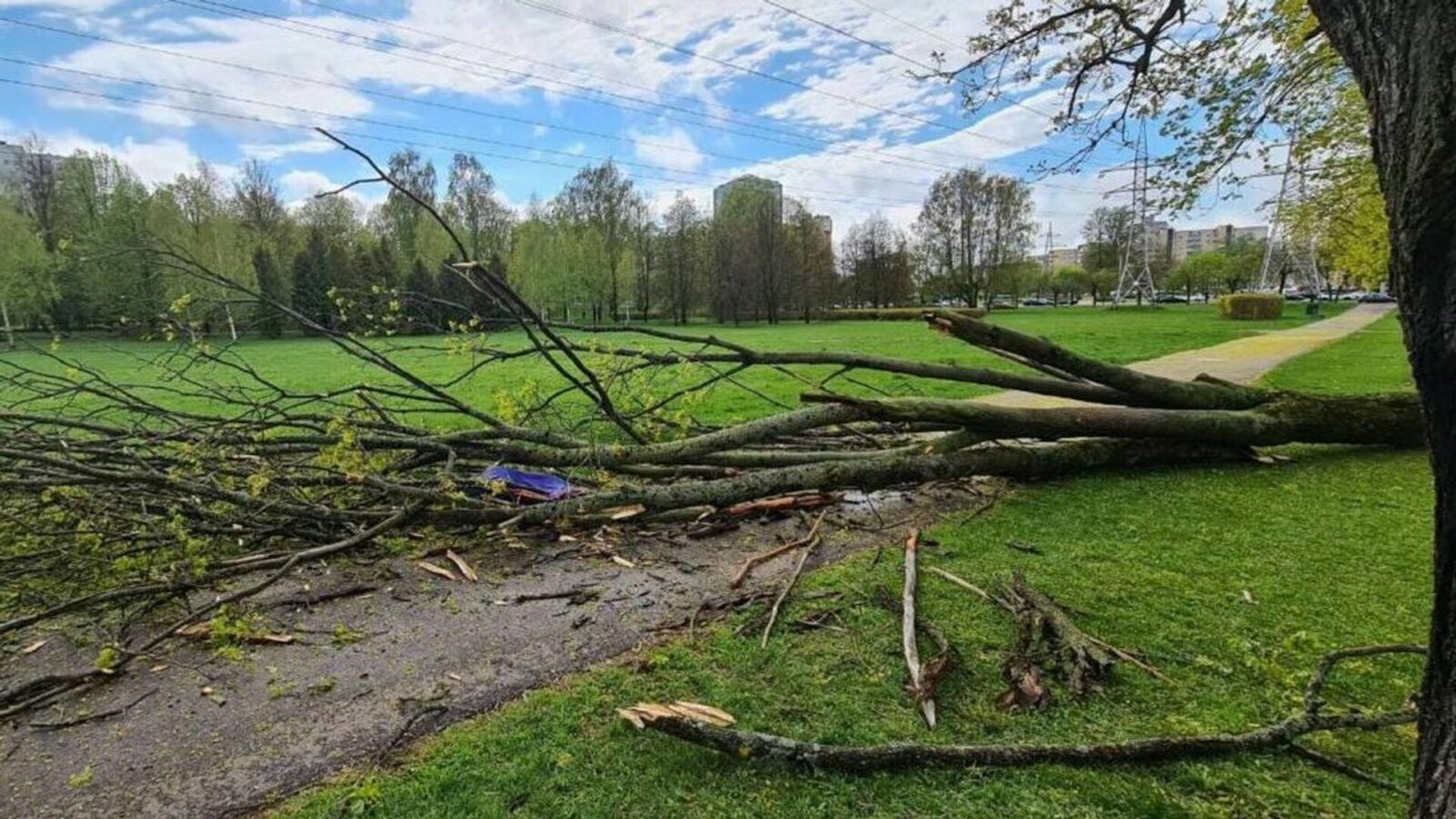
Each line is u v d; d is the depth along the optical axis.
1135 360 15.19
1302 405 5.97
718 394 11.05
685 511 4.58
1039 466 5.27
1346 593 3.25
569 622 3.18
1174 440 5.65
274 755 2.23
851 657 2.75
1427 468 5.61
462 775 2.09
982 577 3.51
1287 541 3.96
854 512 4.87
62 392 4.51
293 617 3.27
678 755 2.16
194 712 2.50
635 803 1.96
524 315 4.37
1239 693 2.43
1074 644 2.64
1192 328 28.72
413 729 2.36
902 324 43.88
